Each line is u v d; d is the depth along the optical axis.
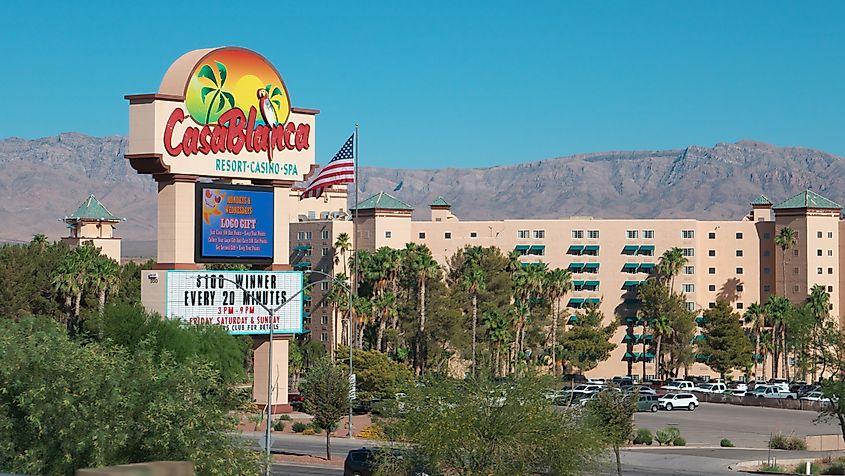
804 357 80.38
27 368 46.62
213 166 102.69
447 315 176.62
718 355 192.25
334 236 199.88
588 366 192.50
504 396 56.66
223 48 103.12
